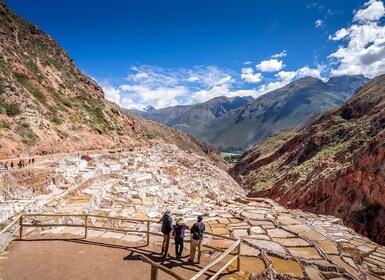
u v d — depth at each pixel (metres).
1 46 49.34
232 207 17.88
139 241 10.48
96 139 50.56
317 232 12.47
